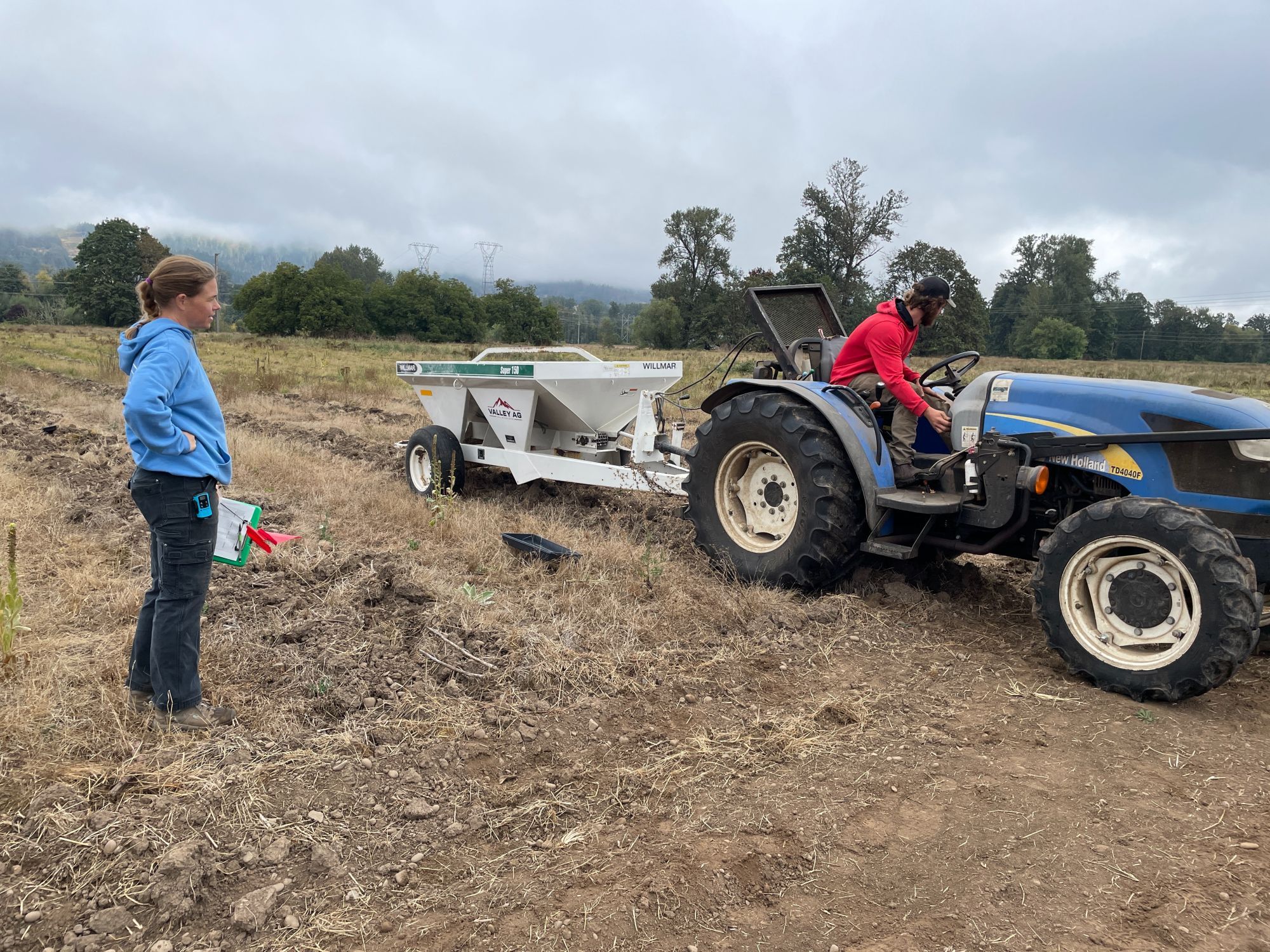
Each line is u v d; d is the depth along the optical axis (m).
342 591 4.39
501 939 2.12
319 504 6.52
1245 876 2.39
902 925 2.20
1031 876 2.40
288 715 3.17
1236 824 2.65
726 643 4.15
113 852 2.36
